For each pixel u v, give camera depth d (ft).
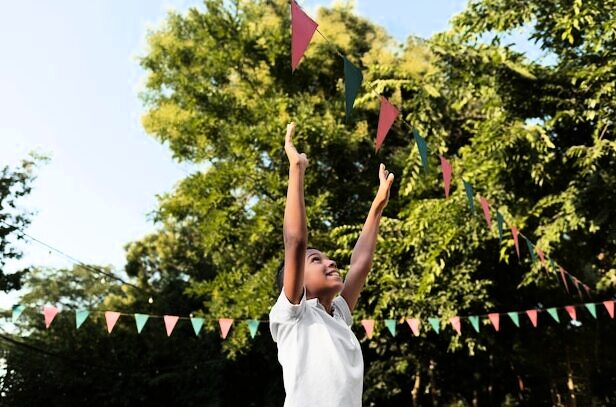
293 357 6.07
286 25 42.34
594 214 25.23
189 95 40.70
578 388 34.86
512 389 44.45
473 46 27.91
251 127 36.45
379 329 30.99
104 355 54.80
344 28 42.63
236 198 38.96
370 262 8.08
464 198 27.02
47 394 53.47
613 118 24.91
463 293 30.12
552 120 25.46
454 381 41.50
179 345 53.11
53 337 54.95
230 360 47.91
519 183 28.09
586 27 24.68
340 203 38.09
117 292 66.18
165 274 64.80
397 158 37.83
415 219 28.17
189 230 62.49
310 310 6.46
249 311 33.17
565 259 29.30
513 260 32.07
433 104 29.09
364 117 39.11
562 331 34.73
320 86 42.65
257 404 47.60
